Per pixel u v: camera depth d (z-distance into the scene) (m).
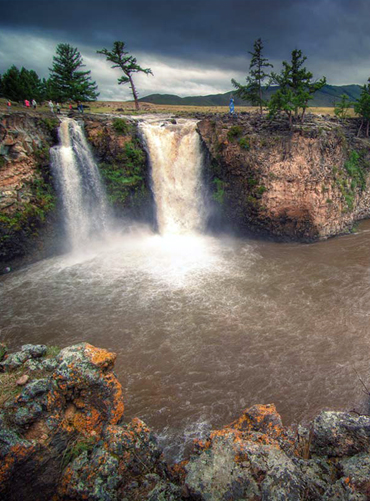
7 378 10.59
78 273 25.39
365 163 34.47
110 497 8.08
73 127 29.16
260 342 16.89
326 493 7.24
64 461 8.91
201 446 9.31
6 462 7.95
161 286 22.94
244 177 29.22
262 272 24.28
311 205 28.70
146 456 9.22
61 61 49.50
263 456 8.17
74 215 29.61
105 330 18.48
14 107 38.06
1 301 21.81
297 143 28.33
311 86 29.97
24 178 26.05
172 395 13.93
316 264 25.09
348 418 9.23
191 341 17.23
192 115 42.47
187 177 32.09
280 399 13.43
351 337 16.80
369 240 29.12
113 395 10.36
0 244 24.92
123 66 47.59
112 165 30.53
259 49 34.88
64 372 9.92
